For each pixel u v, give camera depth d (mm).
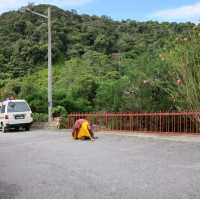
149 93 24828
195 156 15125
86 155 16516
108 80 43469
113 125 25953
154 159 14844
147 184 10844
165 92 24219
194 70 22094
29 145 20984
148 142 20078
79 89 42188
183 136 20969
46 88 42906
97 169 13281
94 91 42375
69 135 25719
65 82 46031
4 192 10609
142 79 25312
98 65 51906
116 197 9625
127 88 26406
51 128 32719
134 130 24469
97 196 9789
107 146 19281
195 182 10883
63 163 14742
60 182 11547
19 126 32125
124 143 20188
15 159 16188
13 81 49406
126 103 26141
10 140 23953
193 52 22516
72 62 52688
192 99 22000
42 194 10195
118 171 12812
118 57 53125
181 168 12891
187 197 9406
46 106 38938
